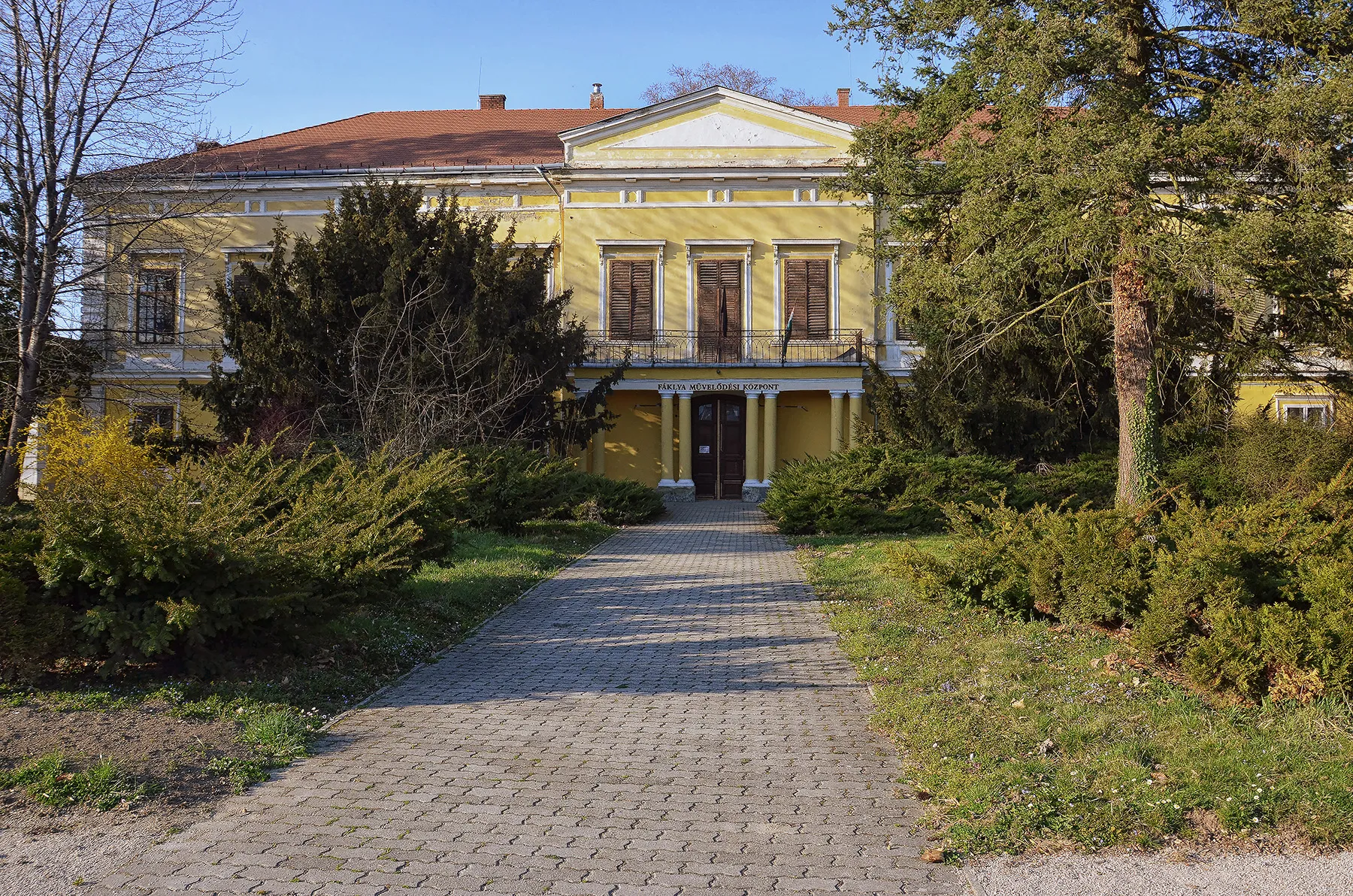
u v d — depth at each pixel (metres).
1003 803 5.25
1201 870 4.57
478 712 7.42
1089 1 12.77
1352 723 6.41
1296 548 8.23
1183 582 7.90
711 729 6.94
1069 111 13.41
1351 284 13.66
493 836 4.96
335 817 5.20
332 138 36.69
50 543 7.17
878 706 7.45
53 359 23.05
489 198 32.88
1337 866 4.59
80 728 6.39
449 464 12.95
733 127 31.91
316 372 22.39
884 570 12.20
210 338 31.81
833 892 4.34
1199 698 7.05
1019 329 17.92
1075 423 22.38
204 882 4.40
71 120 18.27
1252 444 18.94
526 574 14.37
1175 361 18.20
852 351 30.33
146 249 24.20
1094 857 4.71
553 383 24.17
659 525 23.55
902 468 20.62
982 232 13.34
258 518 10.72
